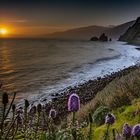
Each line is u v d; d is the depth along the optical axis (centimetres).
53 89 3338
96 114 502
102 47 15600
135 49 12950
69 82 3869
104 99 1144
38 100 2689
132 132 338
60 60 7512
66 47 15625
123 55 9131
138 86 1058
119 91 1096
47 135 388
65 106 2242
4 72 4938
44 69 5469
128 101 946
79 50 12569
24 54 9644
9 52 10512
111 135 562
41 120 514
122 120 695
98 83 3434
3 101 251
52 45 18462
